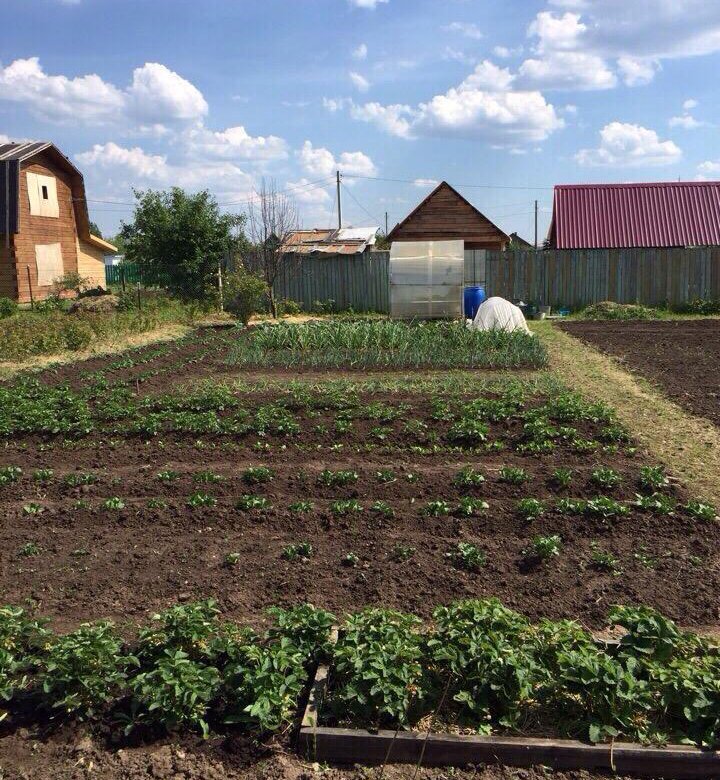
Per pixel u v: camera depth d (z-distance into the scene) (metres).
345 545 6.25
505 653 3.88
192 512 6.96
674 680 3.73
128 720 3.87
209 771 3.59
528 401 10.93
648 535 6.30
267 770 3.60
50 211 32.19
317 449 8.97
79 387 12.68
